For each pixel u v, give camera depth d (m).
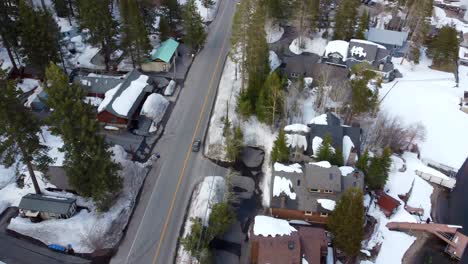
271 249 44.19
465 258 51.94
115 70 78.31
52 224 48.94
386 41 90.50
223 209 48.50
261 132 65.00
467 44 98.94
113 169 49.78
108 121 64.38
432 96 78.62
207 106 70.44
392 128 65.25
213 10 100.56
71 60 79.56
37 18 65.19
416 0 92.44
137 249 47.84
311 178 51.62
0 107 41.69
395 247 51.56
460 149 68.19
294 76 77.69
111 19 72.75
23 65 74.50
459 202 59.66
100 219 49.94
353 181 52.62
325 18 97.69
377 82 68.38
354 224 43.78
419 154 66.19
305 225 51.97
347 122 67.44
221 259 47.31
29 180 55.06
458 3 121.06
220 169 59.25
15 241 47.81
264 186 57.16
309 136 60.59
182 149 62.06
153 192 55.16
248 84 66.94
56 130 46.81
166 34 83.69
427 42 95.81
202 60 82.25
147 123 65.56
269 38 91.94
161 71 78.56
